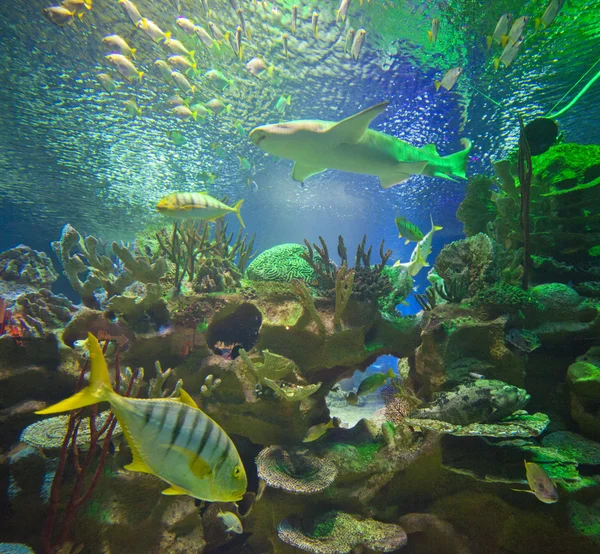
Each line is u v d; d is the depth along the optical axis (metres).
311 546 1.30
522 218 1.66
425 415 1.33
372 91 3.59
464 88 3.34
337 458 1.54
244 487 0.66
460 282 1.66
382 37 2.95
